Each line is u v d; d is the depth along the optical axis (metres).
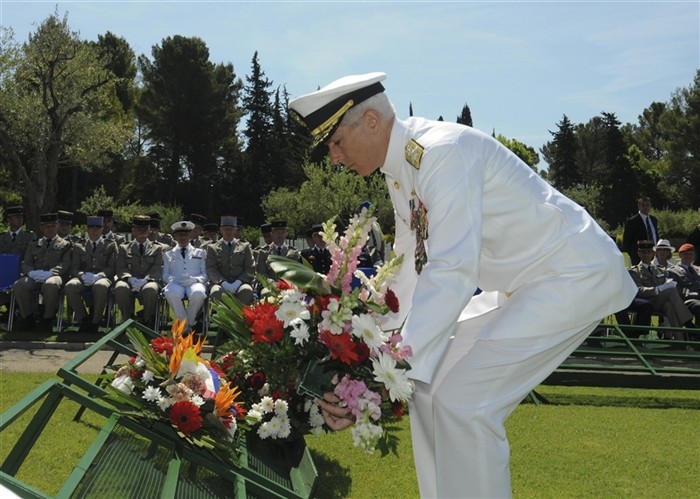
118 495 2.82
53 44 30.38
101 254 13.20
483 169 3.01
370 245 11.12
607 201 68.81
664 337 13.31
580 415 7.95
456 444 2.91
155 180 62.47
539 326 2.93
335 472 5.62
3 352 11.05
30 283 12.84
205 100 61.81
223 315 3.78
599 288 2.99
